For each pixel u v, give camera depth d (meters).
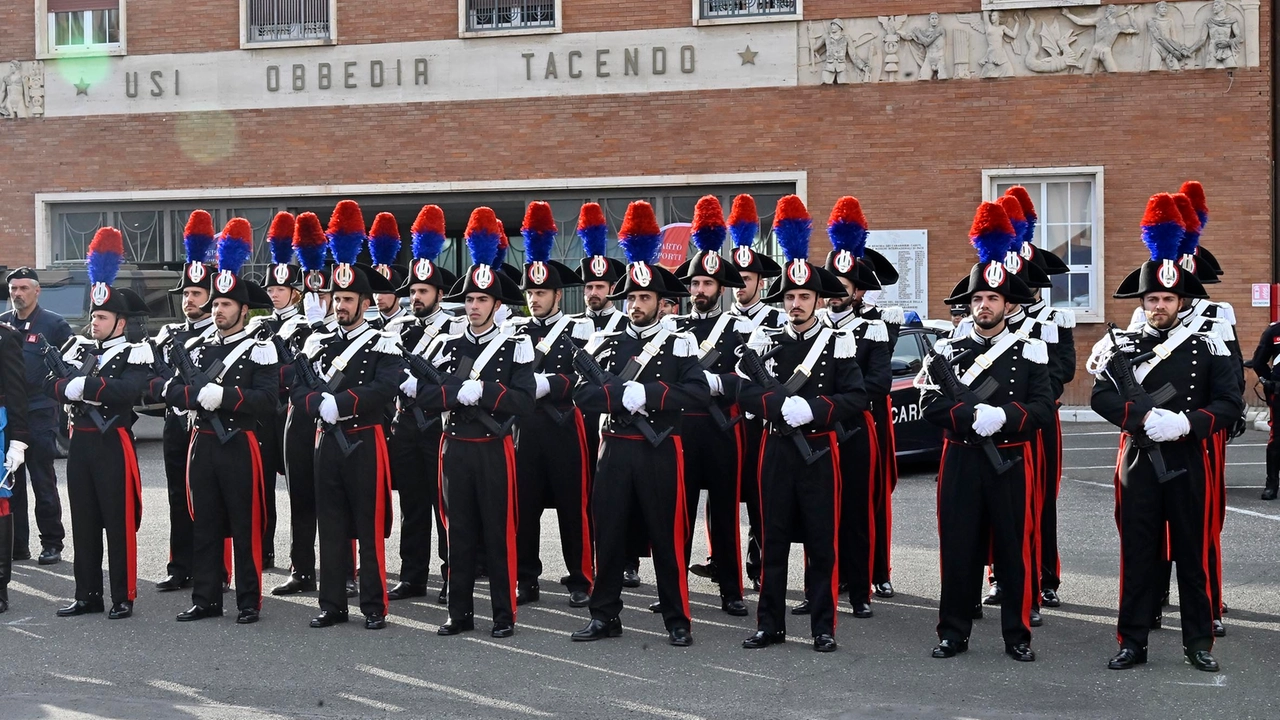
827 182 20.12
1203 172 19.16
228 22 21.64
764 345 7.52
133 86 21.89
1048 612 8.16
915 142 19.86
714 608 8.41
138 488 8.34
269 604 8.58
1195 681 6.62
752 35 20.27
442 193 21.28
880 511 8.58
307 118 21.48
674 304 8.91
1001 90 19.62
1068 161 19.50
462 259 22.62
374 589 7.89
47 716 6.19
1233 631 7.59
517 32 20.84
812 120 20.14
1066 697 6.37
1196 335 6.95
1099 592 8.65
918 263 19.88
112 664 7.12
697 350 7.62
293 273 9.55
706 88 20.41
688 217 20.73
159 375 8.41
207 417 8.04
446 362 7.81
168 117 21.83
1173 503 6.83
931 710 6.19
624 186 20.72
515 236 21.72
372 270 8.59
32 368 10.03
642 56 20.58
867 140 19.98
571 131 20.81
